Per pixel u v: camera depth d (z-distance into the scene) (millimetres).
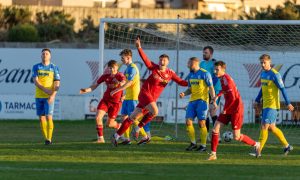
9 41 75125
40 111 32406
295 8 71188
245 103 48562
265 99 28875
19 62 55469
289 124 47875
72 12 85750
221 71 27766
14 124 48438
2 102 52375
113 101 32812
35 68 32594
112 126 33125
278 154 29703
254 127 47438
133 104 32938
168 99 49344
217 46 51000
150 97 30266
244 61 50094
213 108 34469
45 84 32469
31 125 47531
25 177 21500
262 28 50281
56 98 52469
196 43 51188
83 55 54969
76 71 54906
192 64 30906
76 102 52594
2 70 55469
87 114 52531
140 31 53094
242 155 28906
